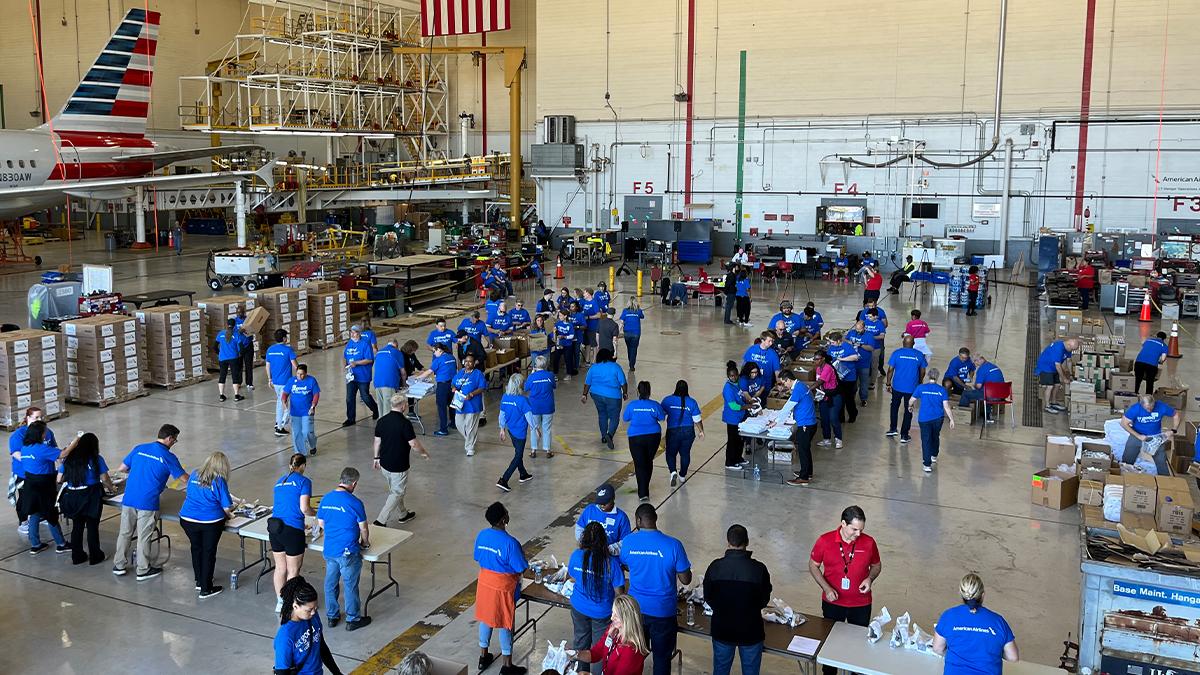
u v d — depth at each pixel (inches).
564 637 311.9
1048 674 241.3
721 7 1528.1
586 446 540.1
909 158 1443.2
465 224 1813.5
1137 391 645.9
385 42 1713.8
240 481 469.1
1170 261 1170.6
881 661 245.3
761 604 253.1
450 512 429.4
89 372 613.6
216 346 725.3
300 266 995.3
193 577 358.6
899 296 1183.6
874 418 607.2
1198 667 245.3
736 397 482.6
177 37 1866.4
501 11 1569.9
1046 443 490.3
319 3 1728.6
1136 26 1312.7
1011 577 360.8
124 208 1830.7
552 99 1664.6
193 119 1899.6
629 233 1626.5
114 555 379.9
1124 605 249.9
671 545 262.8
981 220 1424.7
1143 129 1334.9
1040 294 1151.0
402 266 1021.2
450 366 550.3
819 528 411.2
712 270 1428.4
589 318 759.1
